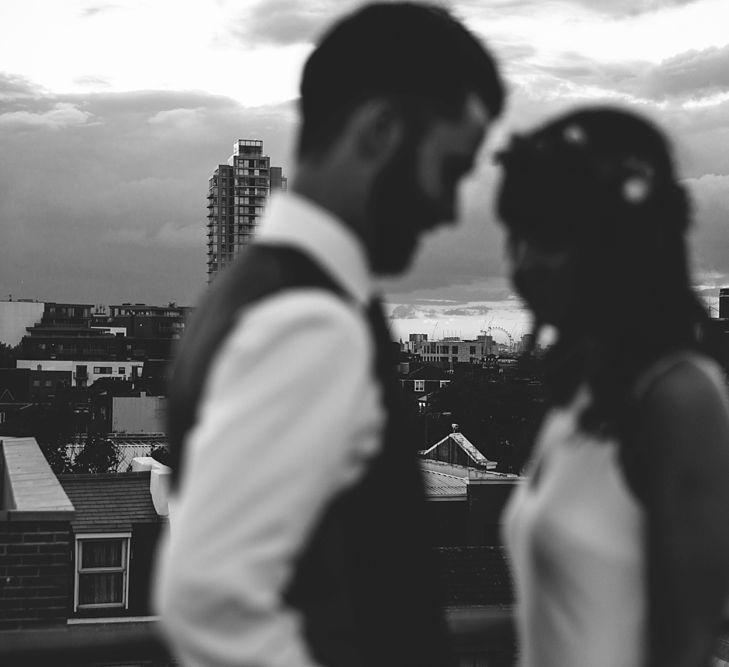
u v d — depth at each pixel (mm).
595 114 1202
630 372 1154
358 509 1003
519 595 1296
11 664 1633
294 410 897
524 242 1238
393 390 1082
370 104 1038
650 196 1176
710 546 1083
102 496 15336
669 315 1160
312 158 1064
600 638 1161
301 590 964
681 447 1102
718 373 1156
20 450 12812
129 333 192625
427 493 1108
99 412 105750
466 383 64188
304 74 1073
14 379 143750
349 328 951
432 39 1033
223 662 865
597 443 1176
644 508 1146
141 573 14102
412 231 1079
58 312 189750
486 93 1083
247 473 876
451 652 1140
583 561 1172
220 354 962
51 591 9070
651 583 1135
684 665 1104
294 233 1027
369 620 1011
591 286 1183
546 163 1185
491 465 35031
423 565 1069
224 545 863
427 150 1052
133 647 1669
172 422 1034
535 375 1308
